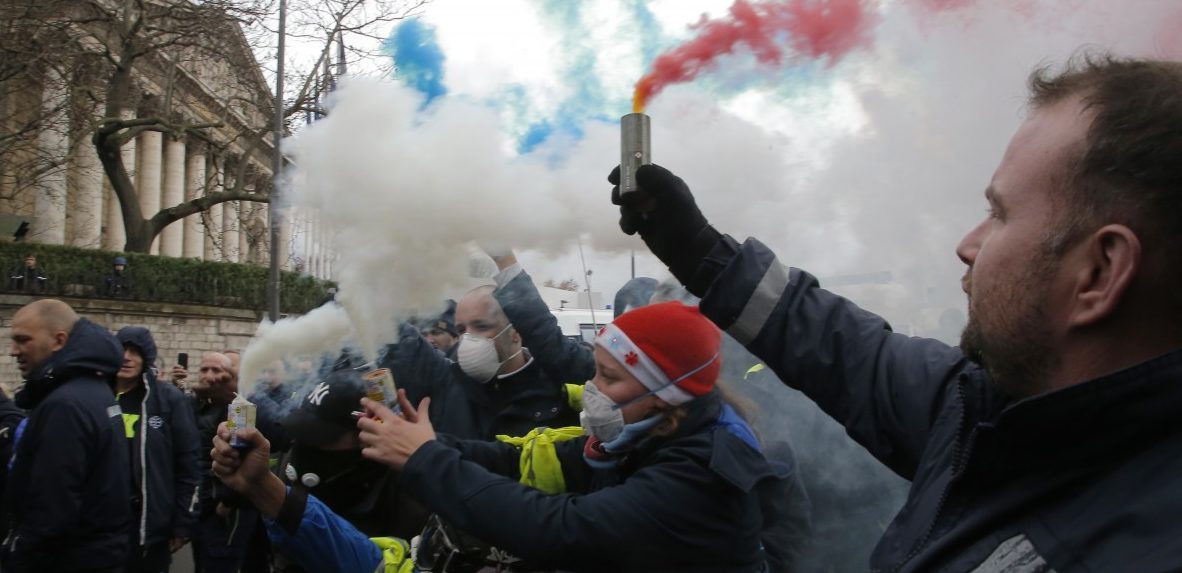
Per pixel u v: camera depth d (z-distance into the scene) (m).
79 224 27.84
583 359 3.03
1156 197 0.81
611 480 1.95
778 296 1.54
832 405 1.51
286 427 2.19
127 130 21.03
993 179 1.01
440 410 3.07
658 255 1.62
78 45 18.80
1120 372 0.82
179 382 9.18
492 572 2.00
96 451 3.40
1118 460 0.84
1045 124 0.94
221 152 18.62
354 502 2.24
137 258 22.23
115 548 3.48
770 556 2.15
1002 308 0.95
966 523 0.93
